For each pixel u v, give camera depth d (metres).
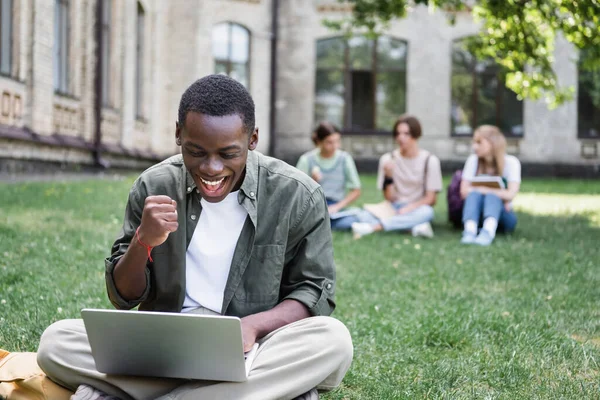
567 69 23.83
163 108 21.92
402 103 24.36
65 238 6.61
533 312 4.52
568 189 16.88
